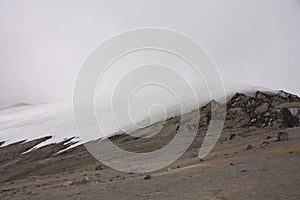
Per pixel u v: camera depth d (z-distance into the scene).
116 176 27.91
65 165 75.00
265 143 36.50
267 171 18.81
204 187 16.69
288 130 48.81
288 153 25.41
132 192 17.75
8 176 83.50
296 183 15.11
